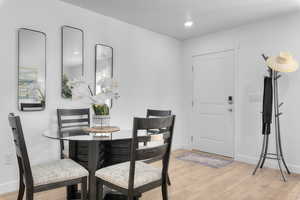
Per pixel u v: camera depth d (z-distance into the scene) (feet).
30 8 8.13
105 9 9.78
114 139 5.85
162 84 13.52
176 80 14.53
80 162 6.62
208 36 13.47
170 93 14.07
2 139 7.50
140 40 12.20
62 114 8.25
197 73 14.15
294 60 9.49
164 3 9.15
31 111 8.14
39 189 5.01
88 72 9.87
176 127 14.57
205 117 13.78
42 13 8.44
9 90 7.64
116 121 11.02
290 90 10.11
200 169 10.39
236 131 12.01
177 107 14.61
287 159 10.20
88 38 9.87
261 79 11.09
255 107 11.29
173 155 12.96
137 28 12.03
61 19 8.98
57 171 5.34
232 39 12.30
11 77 7.68
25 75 7.98
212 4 9.22
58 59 8.88
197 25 11.84
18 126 4.75
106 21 10.56
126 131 7.55
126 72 11.48
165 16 10.56
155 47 13.07
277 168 10.46
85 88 6.59
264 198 7.38
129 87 11.63
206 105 13.71
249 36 11.57
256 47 11.29
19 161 5.54
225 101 12.78
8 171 7.64
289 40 10.19
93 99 6.53
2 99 7.49
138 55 12.09
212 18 10.80
